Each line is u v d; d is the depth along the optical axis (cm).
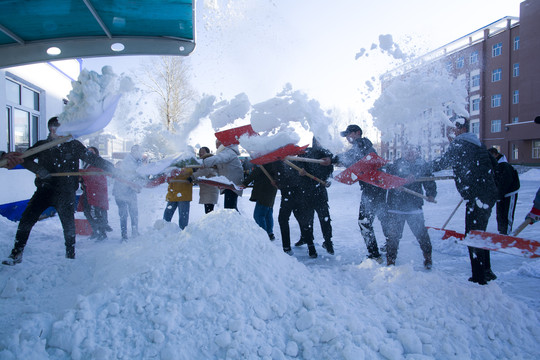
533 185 1498
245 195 1184
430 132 345
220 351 183
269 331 198
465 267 387
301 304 219
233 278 225
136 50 400
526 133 2611
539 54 2531
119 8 340
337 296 233
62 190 368
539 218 293
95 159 393
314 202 439
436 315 224
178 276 225
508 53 2723
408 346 196
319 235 586
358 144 376
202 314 201
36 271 305
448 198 1070
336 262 411
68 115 335
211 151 601
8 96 736
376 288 256
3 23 347
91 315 196
